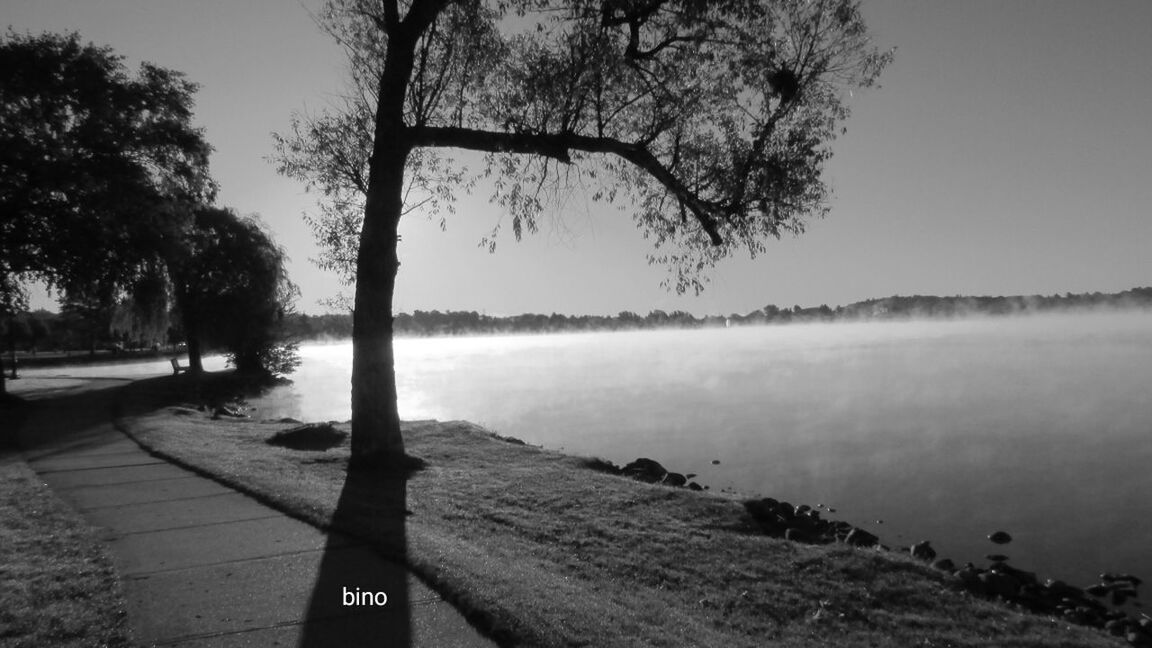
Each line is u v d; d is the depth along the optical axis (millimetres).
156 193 30484
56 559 7410
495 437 18031
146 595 6445
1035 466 22344
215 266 47250
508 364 86750
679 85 13516
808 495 18234
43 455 14945
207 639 5531
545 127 13773
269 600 6348
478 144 13586
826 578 8570
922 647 7078
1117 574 12539
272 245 49969
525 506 10906
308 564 7359
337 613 6074
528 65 13938
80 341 114500
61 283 29484
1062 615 9594
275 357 52781
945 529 15359
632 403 40562
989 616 8039
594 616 6211
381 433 13516
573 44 13250
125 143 29250
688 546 9312
